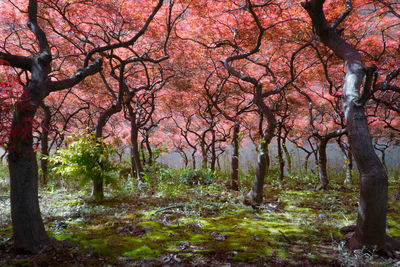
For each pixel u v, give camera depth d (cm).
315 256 350
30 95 326
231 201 627
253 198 611
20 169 332
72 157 591
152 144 1407
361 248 363
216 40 886
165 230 430
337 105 851
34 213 341
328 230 444
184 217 498
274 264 330
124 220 475
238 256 345
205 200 621
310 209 577
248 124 1241
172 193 667
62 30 813
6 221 461
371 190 354
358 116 367
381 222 357
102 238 395
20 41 792
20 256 330
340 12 720
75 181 810
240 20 782
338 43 432
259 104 611
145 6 789
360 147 360
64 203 589
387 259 346
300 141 1338
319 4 407
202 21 841
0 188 735
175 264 326
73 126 1147
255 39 823
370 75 357
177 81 1023
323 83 1027
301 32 780
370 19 763
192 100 1184
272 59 934
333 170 1143
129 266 319
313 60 899
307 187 834
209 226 458
